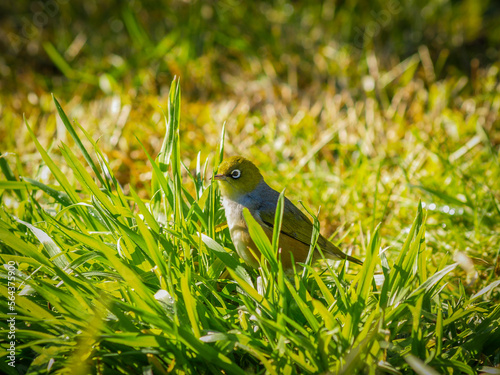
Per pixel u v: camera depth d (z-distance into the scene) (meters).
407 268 4.89
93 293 4.80
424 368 3.96
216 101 12.15
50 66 14.44
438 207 8.09
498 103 11.22
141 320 4.73
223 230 6.41
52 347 4.41
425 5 14.79
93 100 12.34
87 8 15.60
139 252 5.32
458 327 5.11
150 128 10.23
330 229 7.91
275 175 9.19
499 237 7.27
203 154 9.66
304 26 14.41
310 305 4.86
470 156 9.80
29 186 6.07
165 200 5.78
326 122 10.91
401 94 11.81
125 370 4.48
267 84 12.51
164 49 13.46
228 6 14.80
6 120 10.88
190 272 4.95
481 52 14.16
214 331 4.41
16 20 15.35
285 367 4.23
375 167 9.40
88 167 9.21
